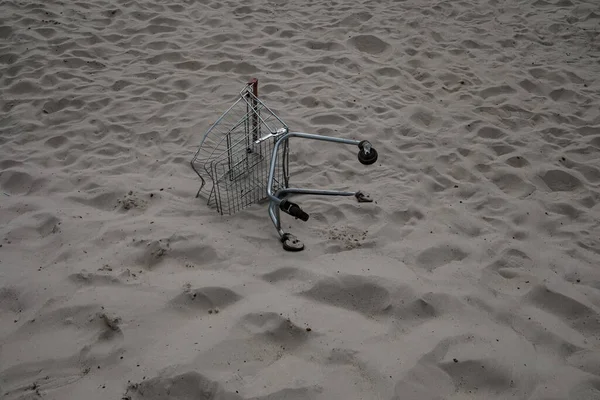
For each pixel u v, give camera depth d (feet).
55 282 9.52
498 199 12.99
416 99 17.80
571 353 8.71
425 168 14.23
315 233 11.27
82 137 14.97
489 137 15.98
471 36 22.38
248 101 13.39
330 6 24.70
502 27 23.35
